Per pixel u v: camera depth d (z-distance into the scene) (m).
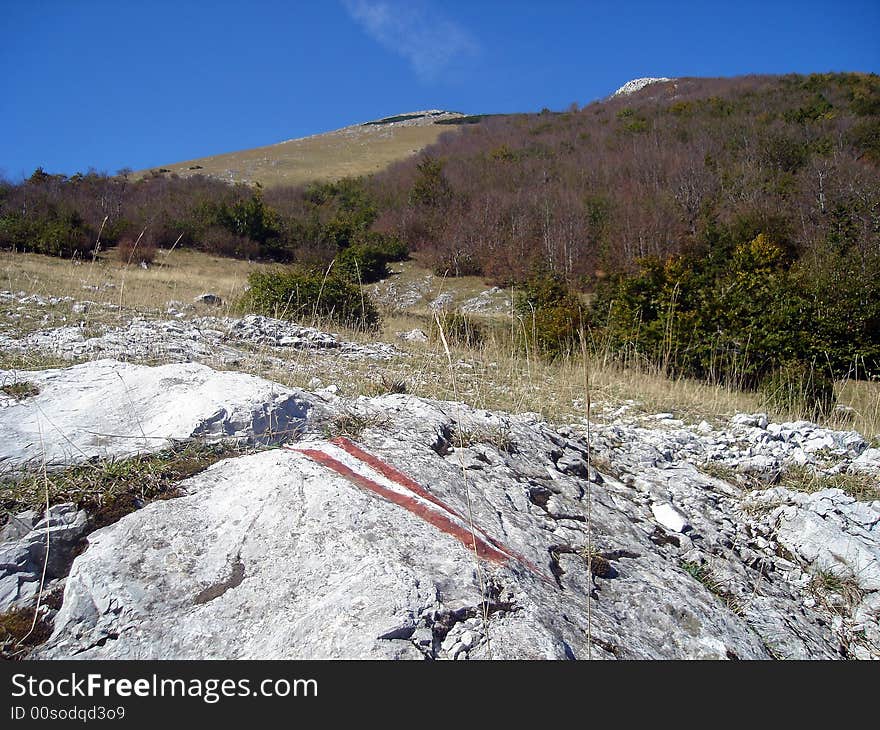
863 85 41.84
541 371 8.52
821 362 11.04
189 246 27.70
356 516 2.38
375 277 27.84
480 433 3.84
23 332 6.27
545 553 2.73
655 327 10.69
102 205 26.28
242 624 2.01
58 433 2.99
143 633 1.99
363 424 3.47
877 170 25.56
